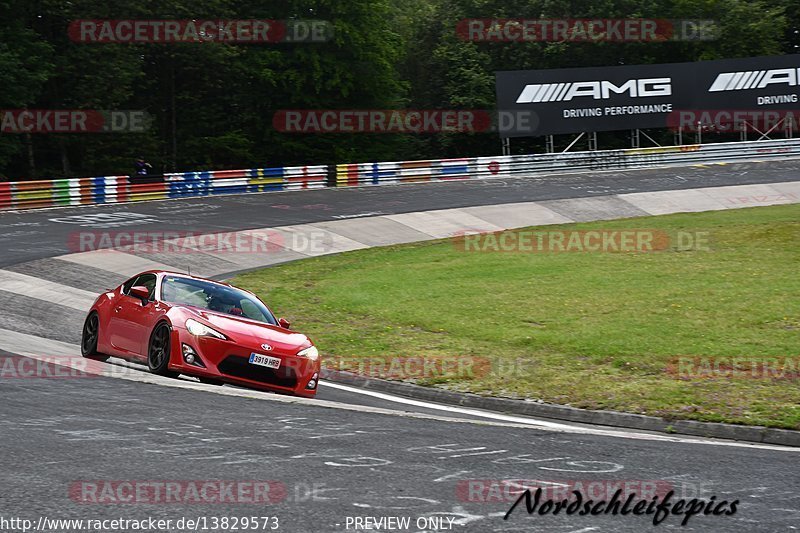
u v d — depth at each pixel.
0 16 153.88
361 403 37.97
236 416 27.69
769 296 60.66
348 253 89.44
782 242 82.94
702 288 64.50
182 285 38.91
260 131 186.12
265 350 34.69
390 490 20.09
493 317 58.28
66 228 92.31
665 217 109.00
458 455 24.11
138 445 23.11
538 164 149.88
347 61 186.88
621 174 147.25
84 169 165.12
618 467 23.70
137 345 36.81
